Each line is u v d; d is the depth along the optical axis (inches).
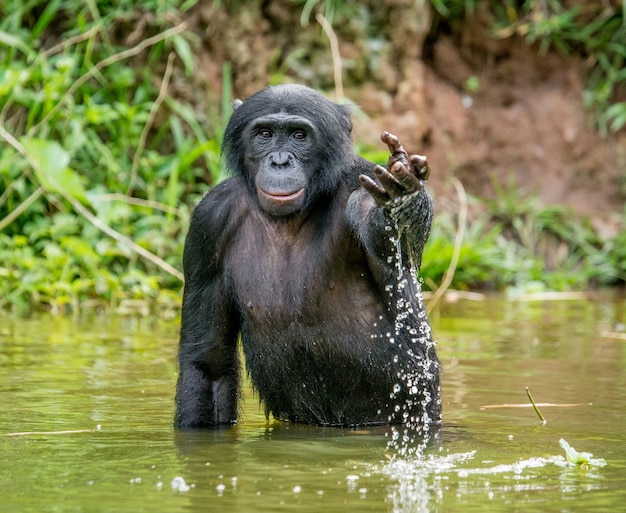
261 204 633.6
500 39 1615.4
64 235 1256.2
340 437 609.3
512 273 1437.0
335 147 649.6
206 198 668.1
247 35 1467.8
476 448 574.6
